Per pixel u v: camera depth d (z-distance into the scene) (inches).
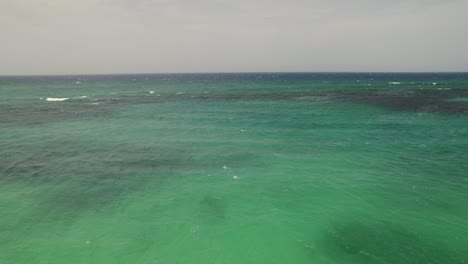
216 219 543.8
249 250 447.8
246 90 3447.3
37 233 495.8
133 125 1454.2
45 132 1294.3
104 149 1024.9
